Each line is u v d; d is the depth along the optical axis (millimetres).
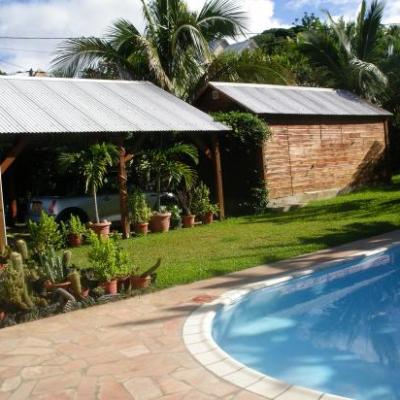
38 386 4930
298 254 10398
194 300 7562
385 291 8852
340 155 20938
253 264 9672
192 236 13586
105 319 6906
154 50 19391
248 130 16969
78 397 4648
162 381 4887
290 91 21141
